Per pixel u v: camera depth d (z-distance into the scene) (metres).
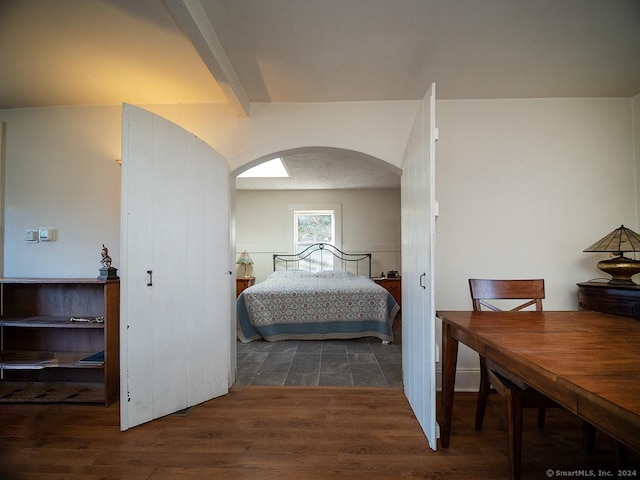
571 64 1.97
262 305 3.72
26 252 2.48
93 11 1.47
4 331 2.46
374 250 5.65
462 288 2.42
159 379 1.91
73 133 2.48
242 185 5.34
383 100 2.45
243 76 2.10
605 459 1.51
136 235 1.79
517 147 2.43
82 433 1.75
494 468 1.45
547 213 2.42
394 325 4.59
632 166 2.41
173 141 1.98
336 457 1.53
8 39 1.67
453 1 1.45
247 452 1.58
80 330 2.42
